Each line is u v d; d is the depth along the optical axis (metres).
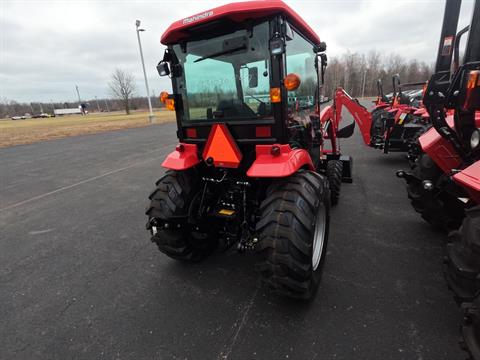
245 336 1.91
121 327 2.07
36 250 3.28
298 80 1.90
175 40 2.28
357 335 1.86
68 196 5.24
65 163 8.24
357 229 3.27
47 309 2.30
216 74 2.23
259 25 1.96
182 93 2.44
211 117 2.34
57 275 2.77
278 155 2.06
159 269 2.78
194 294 2.38
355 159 6.87
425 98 2.10
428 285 2.29
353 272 2.50
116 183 5.93
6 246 3.41
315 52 3.01
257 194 2.41
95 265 2.91
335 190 3.78
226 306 2.21
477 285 1.55
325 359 1.71
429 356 1.68
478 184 1.59
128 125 20.61
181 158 2.48
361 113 6.22
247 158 2.33
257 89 2.10
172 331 2.00
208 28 2.08
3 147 11.99
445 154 2.53
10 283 2.67
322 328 1.93
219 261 2.84
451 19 1.90
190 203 2.52
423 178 2.89
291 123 2.28
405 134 5.88
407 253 2.75
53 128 21.47
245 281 2.50
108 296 2.42
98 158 8.75
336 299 2.19
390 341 1.79
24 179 6.64
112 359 1.82
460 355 1.68
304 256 1.92
